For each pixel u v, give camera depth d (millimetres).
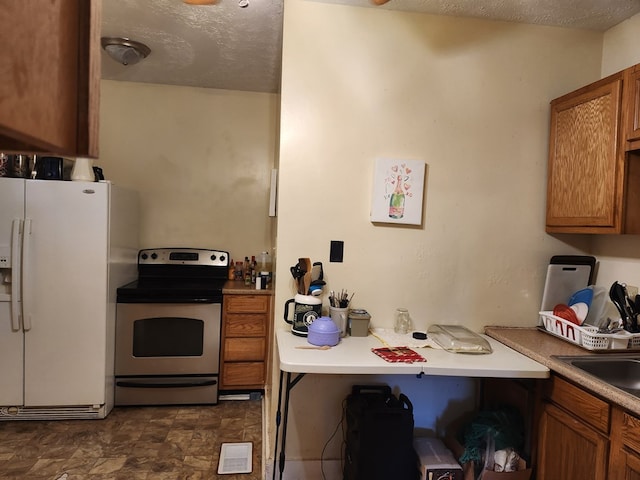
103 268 2549
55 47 352
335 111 2068
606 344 1788
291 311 2062
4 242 2416
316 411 2100
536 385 1806
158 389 2820
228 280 3320
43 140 338
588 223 1915
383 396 2023
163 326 2834
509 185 2205
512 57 2182
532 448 1836
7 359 2471
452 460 1888
